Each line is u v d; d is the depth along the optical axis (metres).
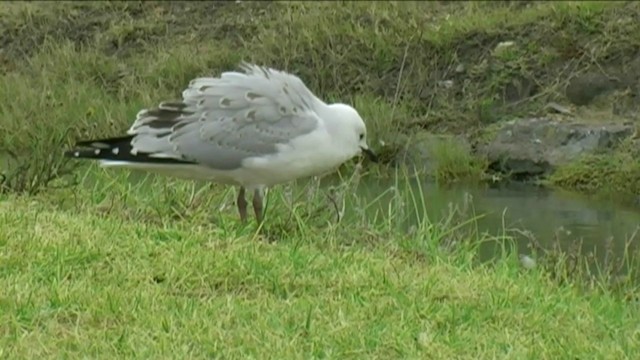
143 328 7.62
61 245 8.93
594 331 8.09
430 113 17.06
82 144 10.27
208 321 7.75
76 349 7.32
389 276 8.86
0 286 8.09
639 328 8.16
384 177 15.50
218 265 8.71
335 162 10.35
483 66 17.56
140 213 10.64
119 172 12.28
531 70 17.34
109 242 9.13
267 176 10.18
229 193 11.66
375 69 17.92
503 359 7.41
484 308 8.38
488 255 11.09
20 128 16.14
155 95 17.52
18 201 10.61
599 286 9.56
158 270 8.66
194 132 10.09
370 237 10.44
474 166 15.70
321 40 18.33
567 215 13.31
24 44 19.78
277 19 19.23
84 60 18.75
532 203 14.05
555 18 17.77
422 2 19.39
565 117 16.53
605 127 15.77
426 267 9.42
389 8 18.94
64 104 17.09
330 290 8.58
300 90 10.23
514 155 15.76
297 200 11.62
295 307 8.11
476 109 16.97
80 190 11.30
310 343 7.52
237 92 10.14
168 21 19.94
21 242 8.92
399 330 7.80
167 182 11.90
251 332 7.62
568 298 8.86
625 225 12.77
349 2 19.14
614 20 17.47
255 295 8.42
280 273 8.74
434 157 15.81
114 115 16.70
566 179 15.20
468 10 18.95
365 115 16.58
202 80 10.27
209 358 7.25
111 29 19.67
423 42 18.08
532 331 8.02
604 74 16.89
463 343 7.68
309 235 10.19
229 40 19.17
